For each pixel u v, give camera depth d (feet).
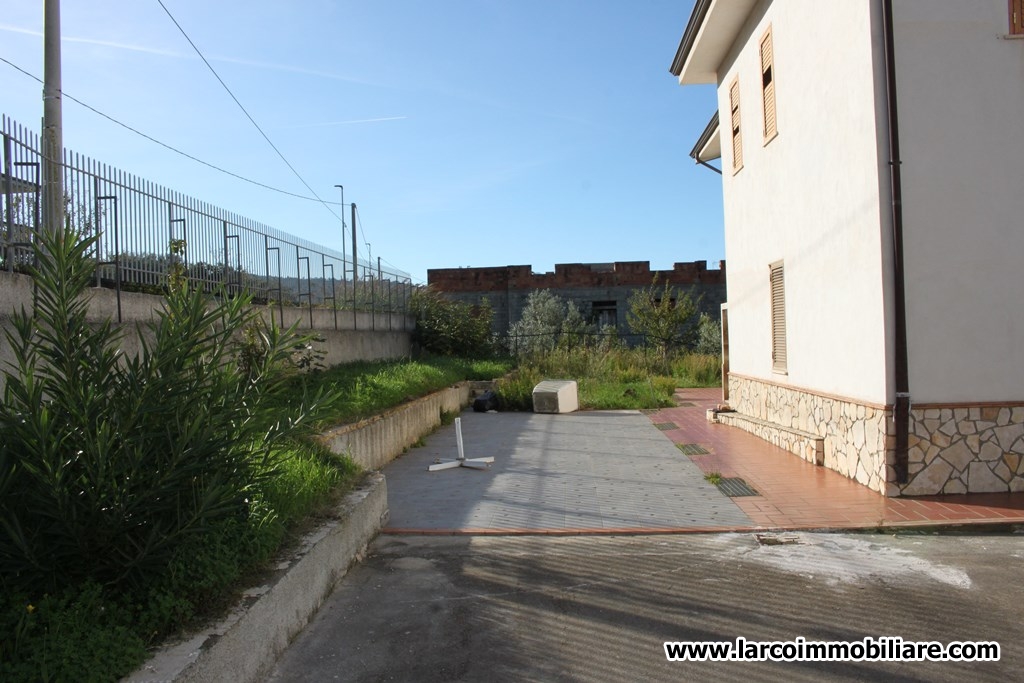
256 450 14.99
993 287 24.90
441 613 15.69
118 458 11.90
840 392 29.12
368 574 18.22
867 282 26.32
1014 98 25.03
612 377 72.18
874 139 25.31
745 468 31.27
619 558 19.45
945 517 22.25
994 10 25.02
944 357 24.95
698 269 100.73
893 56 25.00
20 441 11.66
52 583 11.36
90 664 9.60
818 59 30.30
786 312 35.65
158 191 29.35
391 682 12.67
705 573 18.16
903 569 18.21
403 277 70.69
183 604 11.61
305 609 14.96
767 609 15.78
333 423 28.07
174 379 12.50
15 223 20.58
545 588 17.22
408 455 36.65
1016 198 24.97
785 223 35.35
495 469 32.53
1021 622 14.90
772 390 38.88
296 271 44.52
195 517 12.05
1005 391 24.90
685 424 47.03
